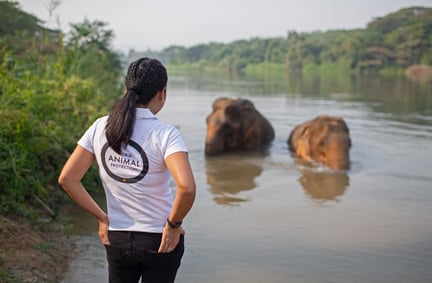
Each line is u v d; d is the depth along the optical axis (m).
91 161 3.20
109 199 3.18
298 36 94.12
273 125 14.57
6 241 4.98
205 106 19.03
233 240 5.55
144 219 3.09
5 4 13.88
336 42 76.62
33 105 7.45
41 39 12.65
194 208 6.66
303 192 7.52
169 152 2.96
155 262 3.13
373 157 10.02
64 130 7.60
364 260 5.08
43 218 5.96
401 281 4.64
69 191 3.14
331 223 6.12
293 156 10.41
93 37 16.98
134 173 3.05
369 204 6.93
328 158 9.38
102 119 3.18
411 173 8.71
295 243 5.48
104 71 14.33
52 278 4.52
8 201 5.80
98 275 4.65
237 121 10.95
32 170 6.51
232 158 10.14
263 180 8.27
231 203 6.92
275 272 4.79
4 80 7.75
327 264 4.98
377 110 17.62
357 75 55.59
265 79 45.22
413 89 28.89
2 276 4.30
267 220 6.22
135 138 3.04
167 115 16.12
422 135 12.38
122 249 3.14
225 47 111.81
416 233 5.82
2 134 6.41
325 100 21.62
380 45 67.75
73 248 5.26
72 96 8.91
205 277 4.67
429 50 63.41
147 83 3.11
